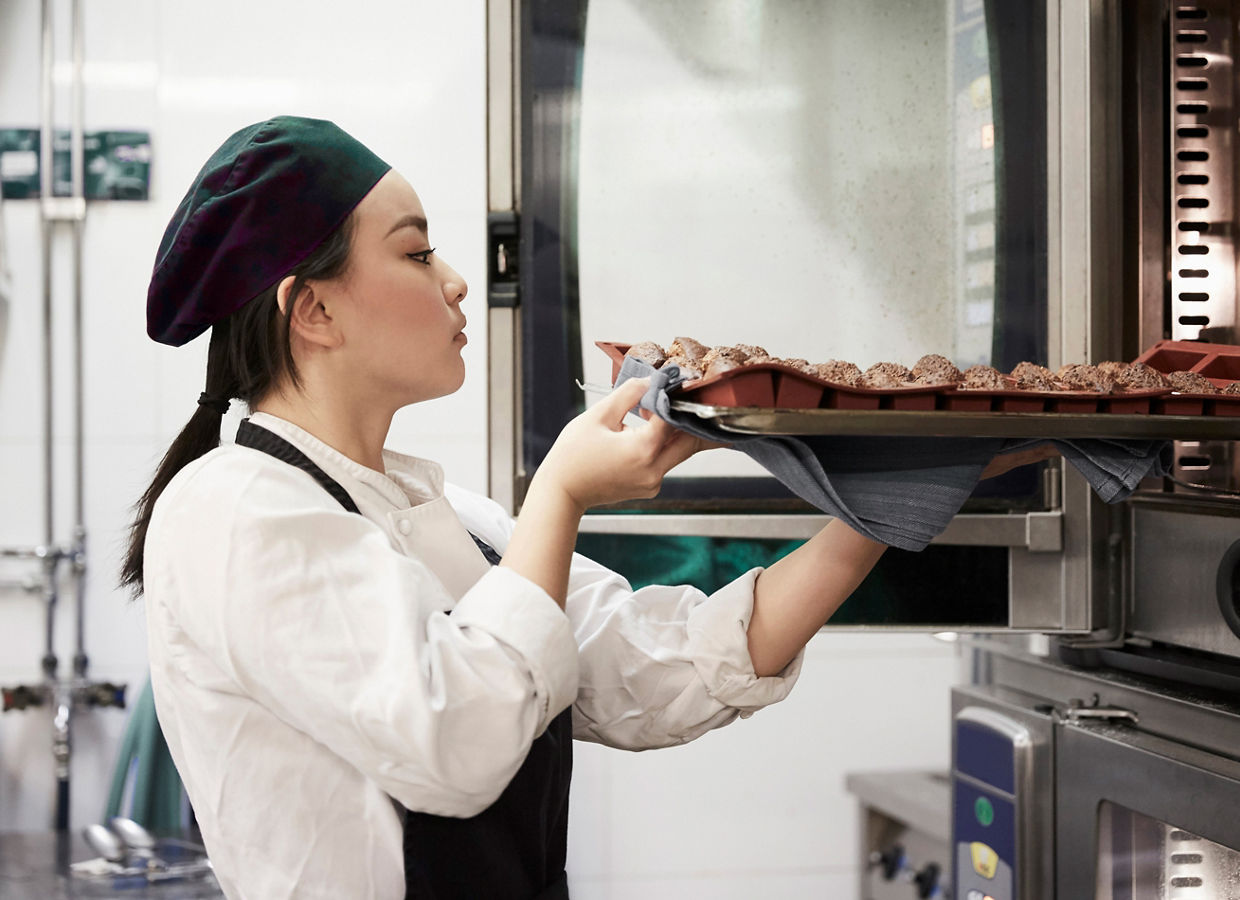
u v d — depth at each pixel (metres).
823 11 1.27
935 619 1.22
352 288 0.86
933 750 2.59
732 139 1.27
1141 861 1.13
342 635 0.75
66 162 2.28
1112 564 1.22
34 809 2.30
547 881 0.92
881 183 1.28
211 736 0.80
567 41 1.25
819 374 0.79
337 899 0.79
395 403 0.92
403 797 0.76
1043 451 0.86
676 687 0.97
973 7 1.25
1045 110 1.22
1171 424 0.75
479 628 0.76
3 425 2.29
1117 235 1.22
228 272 0.85
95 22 2.30
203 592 0.76
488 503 1.11
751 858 2.55
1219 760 1.02
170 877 1.94
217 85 2.33
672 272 1.27
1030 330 1.23
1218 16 1.19
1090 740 1.16
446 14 2.36
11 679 2.28
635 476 0.79
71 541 2.30
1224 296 1.20
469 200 2.36
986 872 1.30
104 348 2.31
